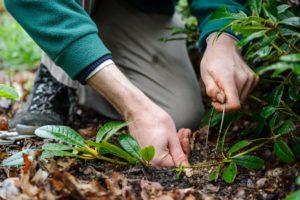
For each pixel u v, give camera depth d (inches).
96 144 41.8
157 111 44.9
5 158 46.6
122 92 44.8
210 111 51.1
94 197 38.2
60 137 42.8
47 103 57.4
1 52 92.0
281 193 40.6
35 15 45.4
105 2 59.6
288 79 45.1
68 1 45.5
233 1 52.1
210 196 40.3
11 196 40.3
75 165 44.1
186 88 58.4
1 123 56.2
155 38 60.1
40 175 40.3
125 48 59.6
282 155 42.1
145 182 41.1
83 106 61.6
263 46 40.5
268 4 41.8
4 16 120.0
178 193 39.6
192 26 61.2
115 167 44.8
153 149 41.5
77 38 44.3
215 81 46.4
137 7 60.1
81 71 44.8
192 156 48.3
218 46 47.9
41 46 45.9
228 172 41.5
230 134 52.5
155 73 58.9
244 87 47.2
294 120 45.4
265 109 44.3
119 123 43.6
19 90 73.4
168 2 61.1
